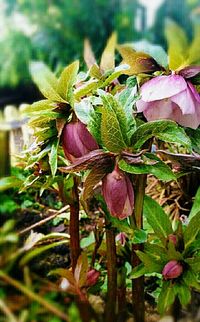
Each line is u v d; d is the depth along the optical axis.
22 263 0.59
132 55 0.43
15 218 0.79
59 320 0.51
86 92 0.45
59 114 0.42
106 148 0.40
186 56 0.40
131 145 0.40
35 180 0.50
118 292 0.54
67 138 0.42
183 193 0.73
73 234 0.52
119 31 1.40
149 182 0.80
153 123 0.40
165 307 0.47
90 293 0.54
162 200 0.76
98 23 1.51
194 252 0.47
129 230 0.46
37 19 1.61
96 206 0.79
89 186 0.41
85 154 0.42
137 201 0.45
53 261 0.68
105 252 0.58
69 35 1.58
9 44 1.58
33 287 0.55
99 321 0.51
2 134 0.76
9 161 0.77
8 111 0.84
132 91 0.42
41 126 0.44
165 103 0.41
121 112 0.40
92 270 0.50
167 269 0.45
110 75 0.44
